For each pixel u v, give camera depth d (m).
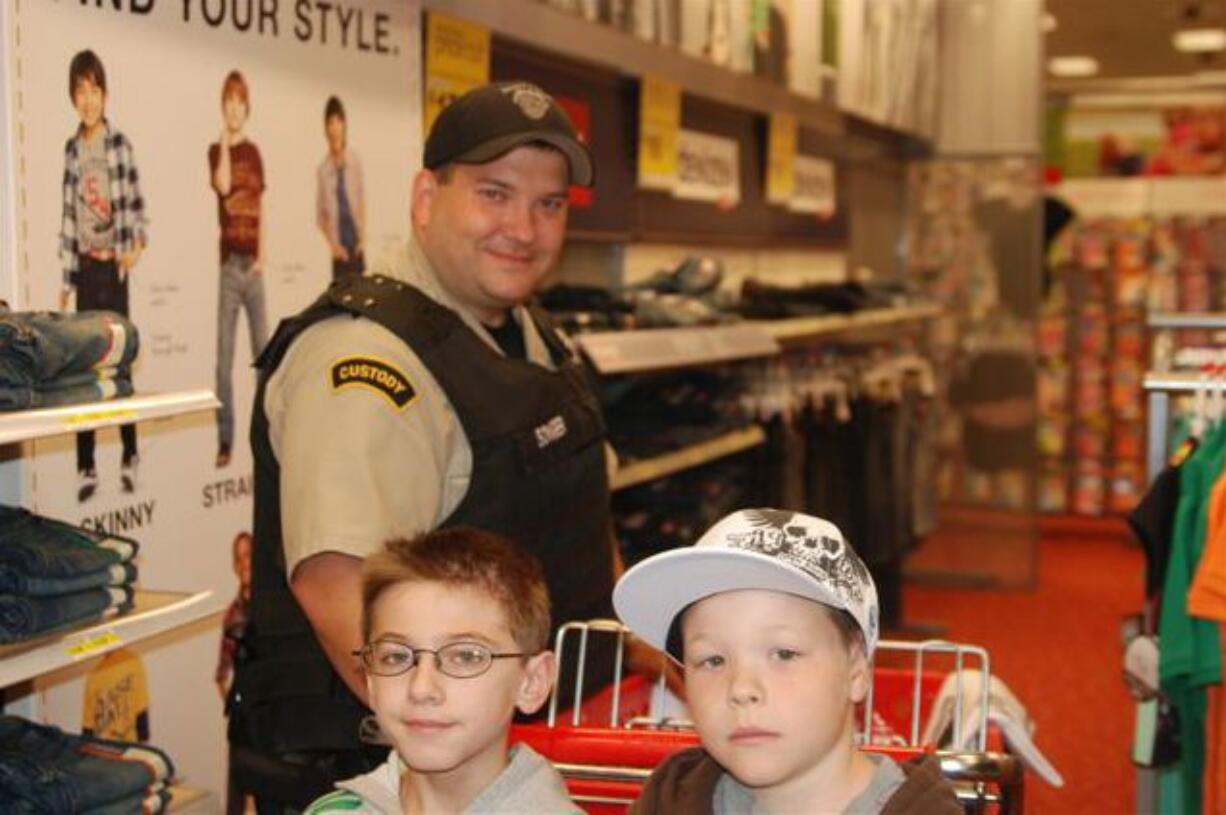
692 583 1.56
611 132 5.23
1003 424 8.38
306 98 3.46
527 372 2.51
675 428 5.00
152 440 2.99
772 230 7.08
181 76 3.03
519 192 2.52
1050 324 10.78
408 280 2.54
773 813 1.58
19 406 2.08
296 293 3.44
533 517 2.48
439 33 4.03
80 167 2.76
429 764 1.67
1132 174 12.23
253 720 2.40
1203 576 3.01
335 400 2.24
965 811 1.82
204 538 3.15
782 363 6.21
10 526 2.24
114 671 2.94
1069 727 5.70
